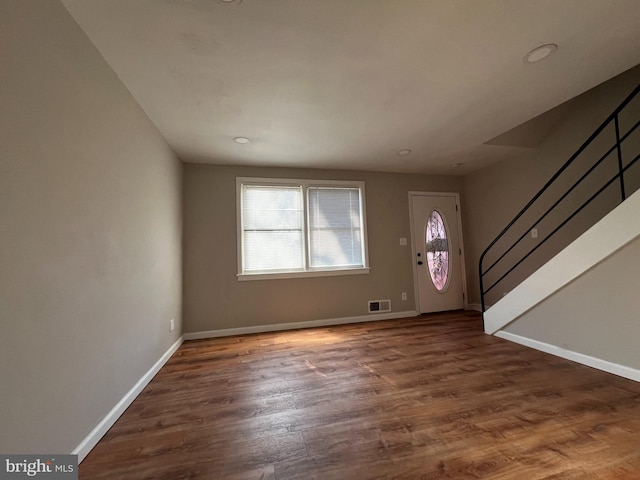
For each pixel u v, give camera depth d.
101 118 1.81
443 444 1.54
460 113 2.78
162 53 1.83
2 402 1.07
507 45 1.88
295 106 2.55
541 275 2.84
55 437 1.34
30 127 1.24
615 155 3.06
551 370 2.42
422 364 2.66
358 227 4.57
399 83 2.26
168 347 3.06
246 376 2.52
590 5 1.59
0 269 1.08
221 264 3.96
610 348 2.31
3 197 1.10
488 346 3.09
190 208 3.91
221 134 3.05
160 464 1.46
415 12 1.58
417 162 4.30
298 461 1.45
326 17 1.59
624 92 2.98
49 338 1.32
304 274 4.23
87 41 1.67
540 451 1.46
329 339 3.56
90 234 1.67
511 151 3.99
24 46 1.21
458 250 5.04
